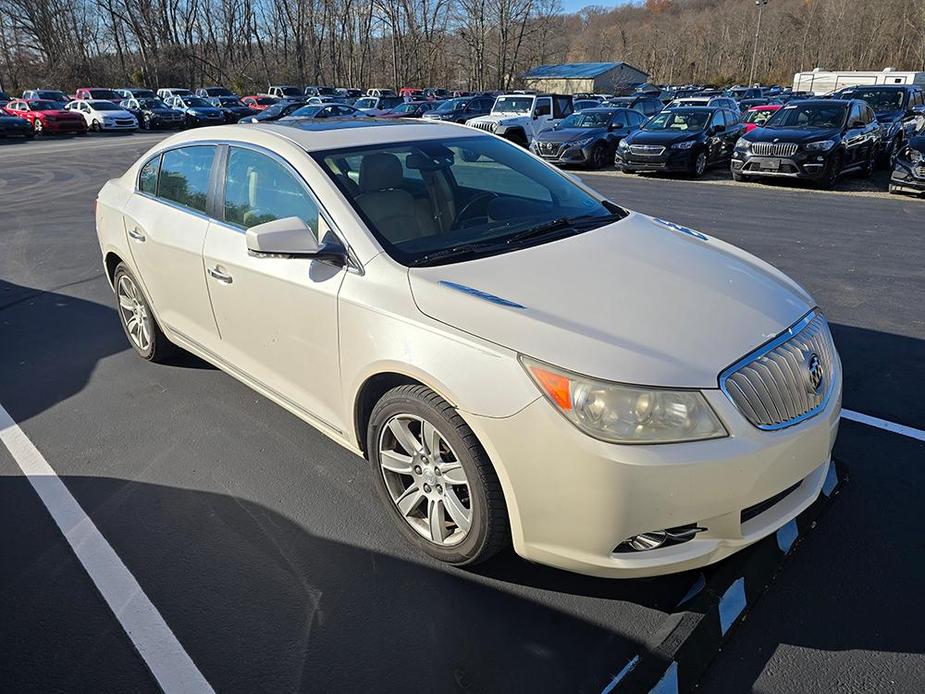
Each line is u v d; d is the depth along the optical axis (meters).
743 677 2.18
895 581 2.56
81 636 2.41
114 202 4.54
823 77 39.22
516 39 65.12
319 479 3.32
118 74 61.59
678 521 2.17
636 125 18.44
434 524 2.64
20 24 60.03
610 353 2.21
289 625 2.44
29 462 3.53
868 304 5.72
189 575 2.70
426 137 3.62
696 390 2.17
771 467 2.24
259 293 3.23
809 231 8.74
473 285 2.59
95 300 6.25
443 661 2.28
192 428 3.84
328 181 3.05
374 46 70.06
